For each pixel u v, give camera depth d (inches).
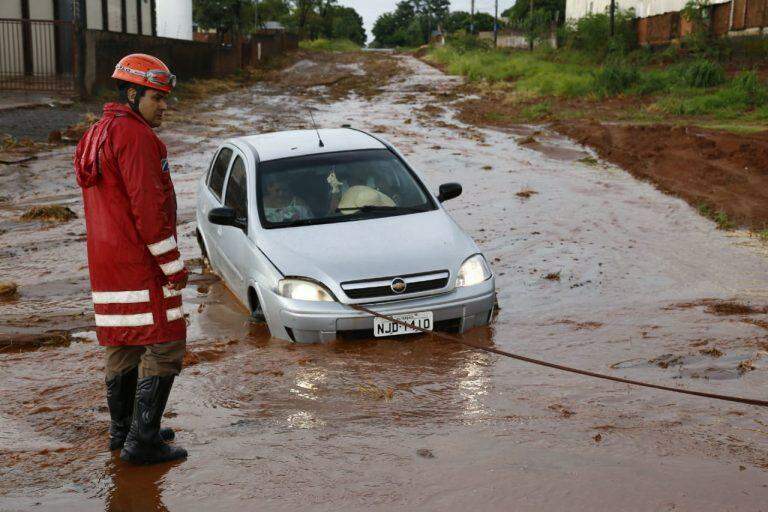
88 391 188.7
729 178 501.7
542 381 192.5
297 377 197.8
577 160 624.4
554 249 345.1
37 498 134.7
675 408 172.2
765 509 126.3
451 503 130.0
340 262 231.8
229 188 293.1
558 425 163.5
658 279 297.0
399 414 171.6
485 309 238.2
